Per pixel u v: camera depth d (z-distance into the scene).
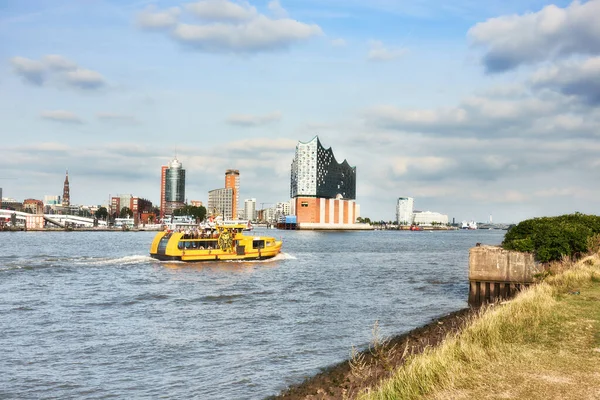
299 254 116.25
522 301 25.48
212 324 37.78
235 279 65.44
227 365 27.30
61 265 79.31
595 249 49.09
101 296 51.19
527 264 45.34
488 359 16.97
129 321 39.06
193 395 22.88
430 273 76.25
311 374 25.31
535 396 13.48
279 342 32.19
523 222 53.38
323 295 52.38
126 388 23.98
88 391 23.67
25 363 27.98
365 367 25.22
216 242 84.06
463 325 31.56
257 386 23.75
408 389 14.80
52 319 39.91
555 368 15.86
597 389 13.88
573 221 57.47
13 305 45.97
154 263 82.50
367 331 35.28
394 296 52.16
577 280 33.62
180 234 82.31
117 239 191.62
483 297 46.41
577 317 22.98
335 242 192.25
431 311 43.59
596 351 17.67
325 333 34.69
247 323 38.12
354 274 73.56
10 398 22.88
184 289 56.09
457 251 140.38
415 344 29.89
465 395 13.78
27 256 98.75
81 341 32.69
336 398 20.97
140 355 29.39
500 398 13.46
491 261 46.25
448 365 15.91
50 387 24.23
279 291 54.94
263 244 88.12
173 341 32.56
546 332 20.45
